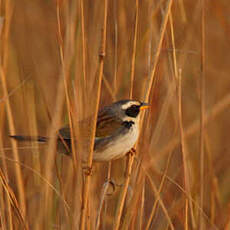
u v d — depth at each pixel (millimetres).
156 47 8977
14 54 11719
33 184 10320
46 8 13227
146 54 10273
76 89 9305
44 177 9414
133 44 9195
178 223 10164
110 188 9641
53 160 9328
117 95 10539
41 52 12367
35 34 12820
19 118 10914
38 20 13016
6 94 10039
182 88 13258
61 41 8578
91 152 8172
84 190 8164
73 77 9859
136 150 9727
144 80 9891
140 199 9102
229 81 14734
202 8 9852
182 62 10047
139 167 8828
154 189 8961
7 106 10055
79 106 9258
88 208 8352
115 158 9695
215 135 14344
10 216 8695
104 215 9570
